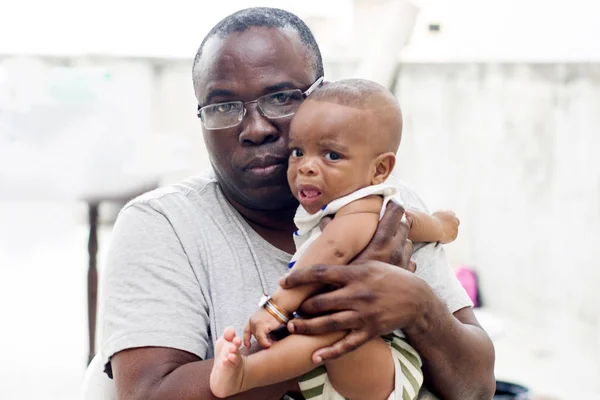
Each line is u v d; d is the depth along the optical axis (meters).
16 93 2.67
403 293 1.24
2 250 4.47
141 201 1.47
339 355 1.21
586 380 3.64
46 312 4.12
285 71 1.41
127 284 1.38
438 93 4.18
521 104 4.15
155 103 4.16
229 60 1.40
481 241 4.25
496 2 4.16
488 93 4.16
